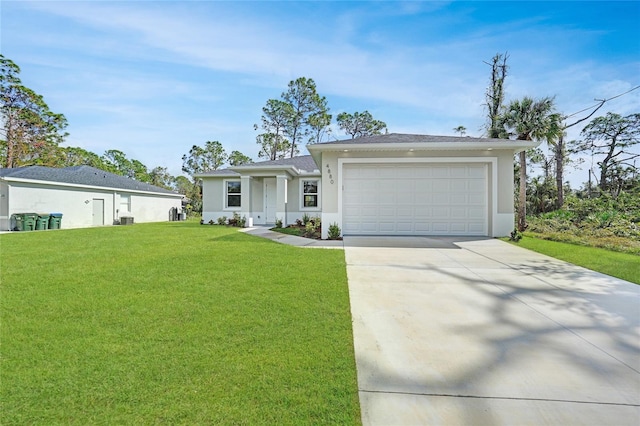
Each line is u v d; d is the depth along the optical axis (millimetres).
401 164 10719
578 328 3256
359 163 10688
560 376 2379
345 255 7066
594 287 4715
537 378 2348
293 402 2016
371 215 10836
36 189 16172
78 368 2371
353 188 10859
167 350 2672
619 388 2234
